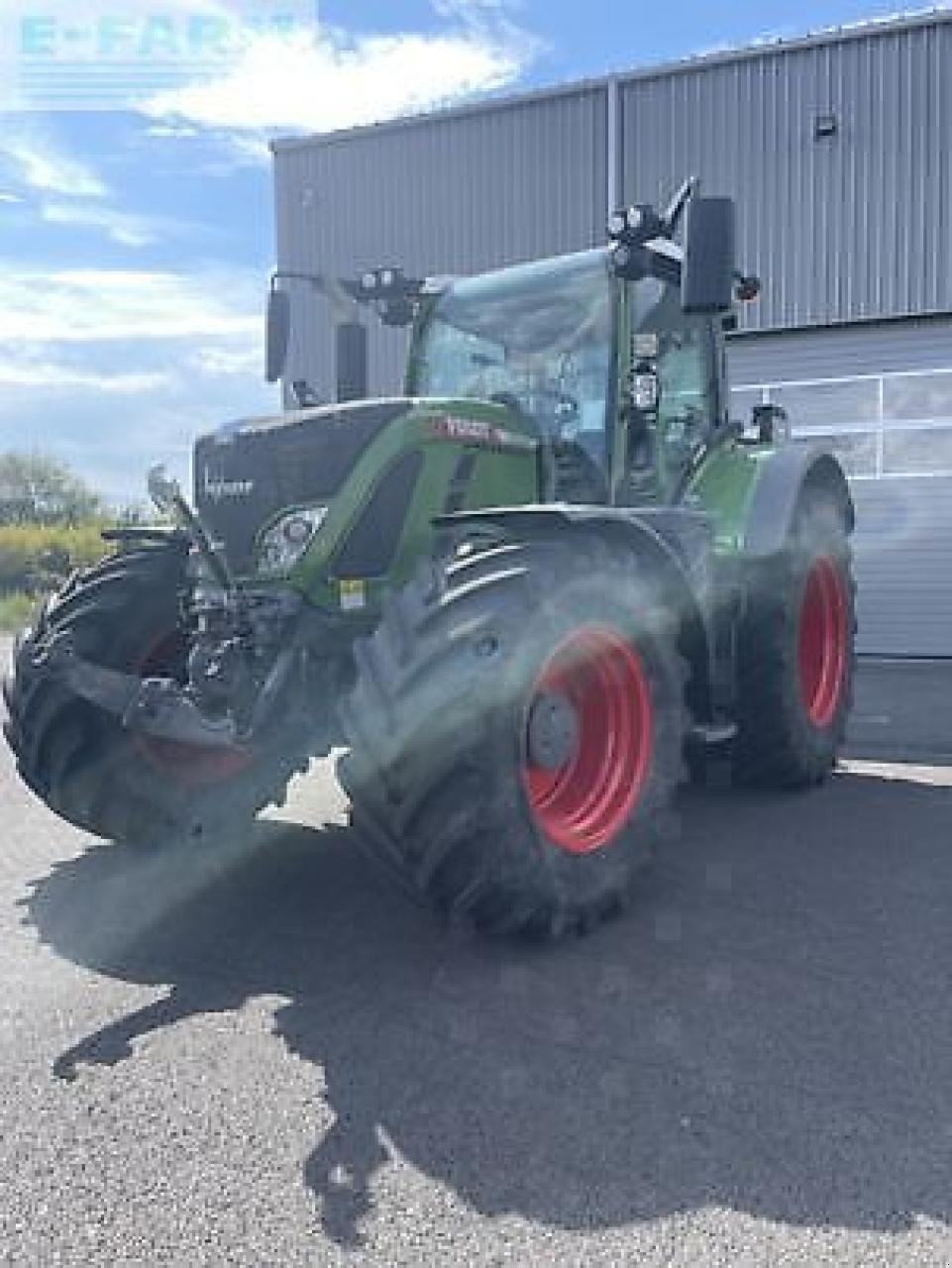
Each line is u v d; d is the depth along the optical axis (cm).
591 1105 255
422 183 1209
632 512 414
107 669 370
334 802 523
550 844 333
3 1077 271
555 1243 208
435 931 360
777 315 1065
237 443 383
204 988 321
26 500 3709
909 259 1009
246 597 358
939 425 1027
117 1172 231
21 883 415
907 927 358
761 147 1057
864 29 1003
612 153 1112
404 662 308
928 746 647
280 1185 226
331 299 542
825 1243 207
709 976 322
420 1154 236
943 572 1040
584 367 459
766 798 527
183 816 416
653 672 375
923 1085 262
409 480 376
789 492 512
